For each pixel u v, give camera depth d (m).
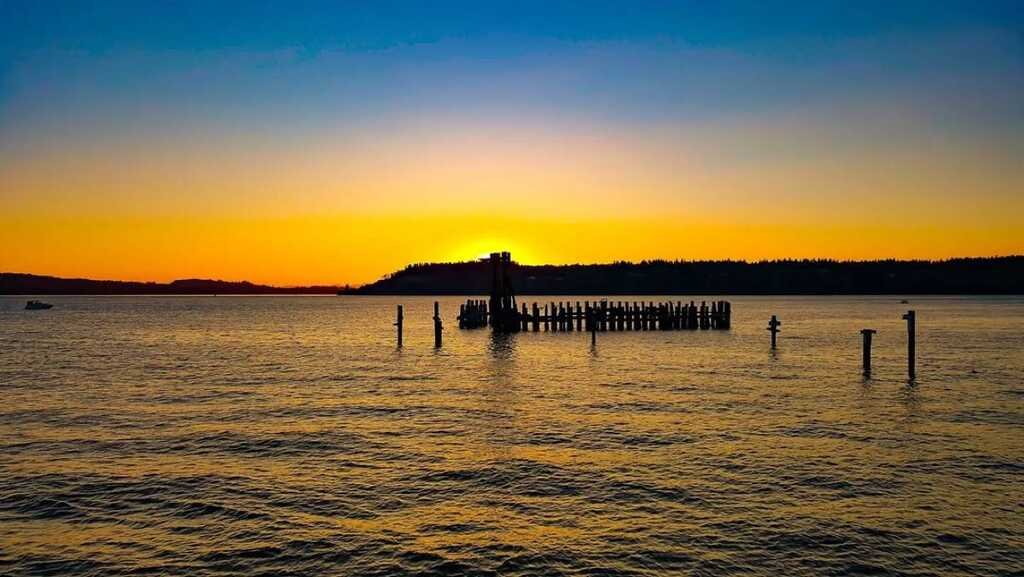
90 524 13.71
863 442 19.88
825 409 24.91
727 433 21.05
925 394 28.19
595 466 17.45
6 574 11.58
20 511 14.41
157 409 25.47
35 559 12.15
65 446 19.73
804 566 11.70
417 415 24.19
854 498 14.95
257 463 17.91
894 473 16.75
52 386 31.27
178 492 15.55
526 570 11.65
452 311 131.00
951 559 11.95
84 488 15.82
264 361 42.00
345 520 13.85
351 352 47.41
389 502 14.88
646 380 32.38
